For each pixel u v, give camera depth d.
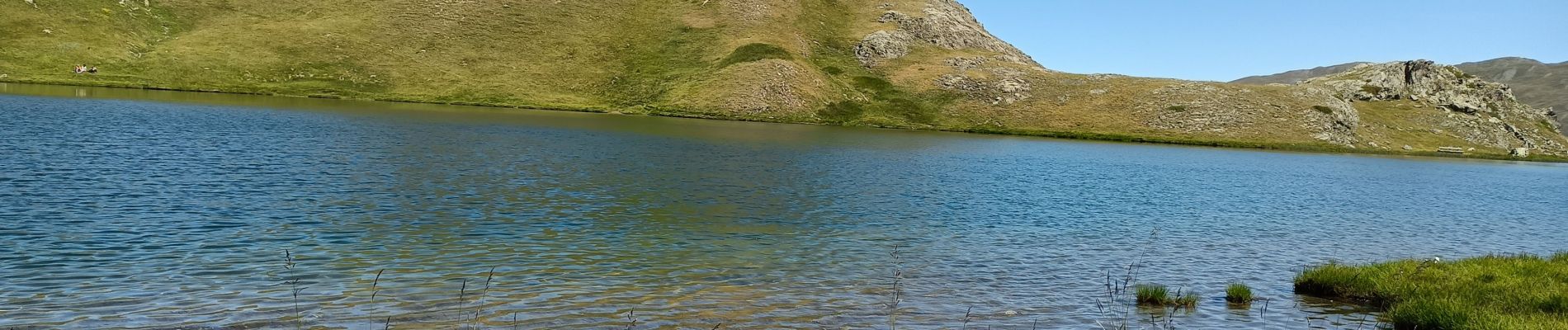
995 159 76.75
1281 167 88.75
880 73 161.38
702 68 149.88
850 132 108.81
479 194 37.28
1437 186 73.88
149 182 34.78
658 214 34.16
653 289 20.53
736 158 63.41
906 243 29.64
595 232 29.31
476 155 54.25
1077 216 39.25
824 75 151.38
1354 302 21.14
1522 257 24.97
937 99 148.75
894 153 76.94
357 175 41.12
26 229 24.47
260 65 130.38
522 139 68.94
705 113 125.69
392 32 153.50
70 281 18.83
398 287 19.62
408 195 35.78
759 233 30.59
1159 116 141.12
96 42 126.56
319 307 17.41
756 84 137.38
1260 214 44.19
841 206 39.38
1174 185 60.31
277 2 159.50
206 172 38.72
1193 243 32.62
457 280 20.66
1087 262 26.80
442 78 137.50
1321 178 75.75
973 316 18.61
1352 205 52.09
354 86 128.25
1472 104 168.50
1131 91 152.00
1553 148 159.12
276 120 74.25
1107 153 94.19
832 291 20.84
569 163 52.34
